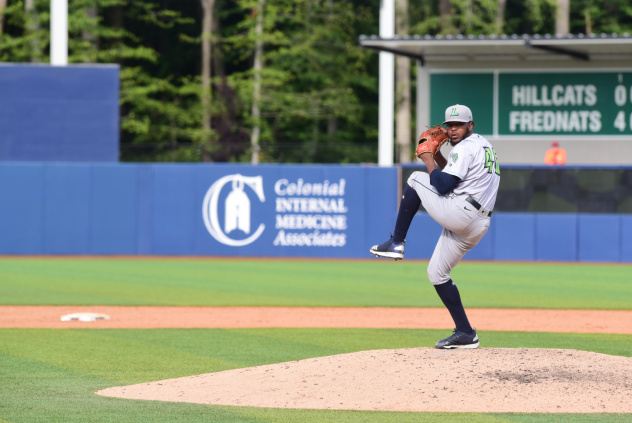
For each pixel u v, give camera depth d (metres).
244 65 125.31
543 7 107.31
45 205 57.72
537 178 55.53
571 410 15.08
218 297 37.28
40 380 18.80
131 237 58.16
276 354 22.56
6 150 59.41
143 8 119.25
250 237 58.47
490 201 18.03
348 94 110.25
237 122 109.44
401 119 106.94
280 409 15.41
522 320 30.38
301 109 108.62
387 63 62.78
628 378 16.81
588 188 54.94
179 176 58.16
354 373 17.34
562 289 41.19
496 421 14.47
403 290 40.50
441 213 17.88
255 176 58.53
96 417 15.12
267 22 107.31
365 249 58.00
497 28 107.88
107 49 117.31
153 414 15.26
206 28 110.19
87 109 59.78
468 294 39.06
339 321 29.81
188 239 58.25
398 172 57.72
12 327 27.80
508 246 56.03
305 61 115.62
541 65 63.25
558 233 55.38
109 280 44.28
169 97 119.38
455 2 108.31
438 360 17.91
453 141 18.41
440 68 64.56
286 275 47.56
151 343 24.53
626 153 62.41
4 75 59.06
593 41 54.59
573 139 63.09
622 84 62.19
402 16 110.75
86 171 57.88
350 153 79.81
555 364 17.56
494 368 17.33
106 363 21.06
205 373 18.97
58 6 61.69
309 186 58.38
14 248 57.72
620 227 54.59
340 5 115.31
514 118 63.88
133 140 110.06
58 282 43.16
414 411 15.08
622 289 41.25
